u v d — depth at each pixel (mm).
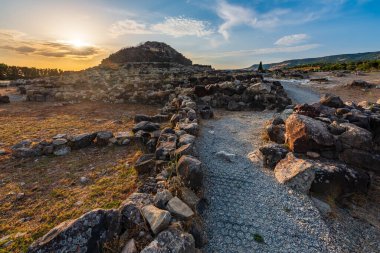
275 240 4633
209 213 5312
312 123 7707
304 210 5473
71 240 3396
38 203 5801
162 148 7301
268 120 12594
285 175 6535
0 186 6645
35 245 3393
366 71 43438
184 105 13523
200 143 9156
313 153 7352
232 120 13117
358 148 7297
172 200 4641
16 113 17031
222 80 23578
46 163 8102
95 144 9703
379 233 5305
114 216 3830
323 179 6148
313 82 30406
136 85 25922
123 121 14375
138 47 78438
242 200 5793
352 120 9258
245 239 4629
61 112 17359
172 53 82062
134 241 3662
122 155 8602
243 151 8594
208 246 4430
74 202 5781
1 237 4672
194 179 5504
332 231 5023
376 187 6793
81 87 29984
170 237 3652
